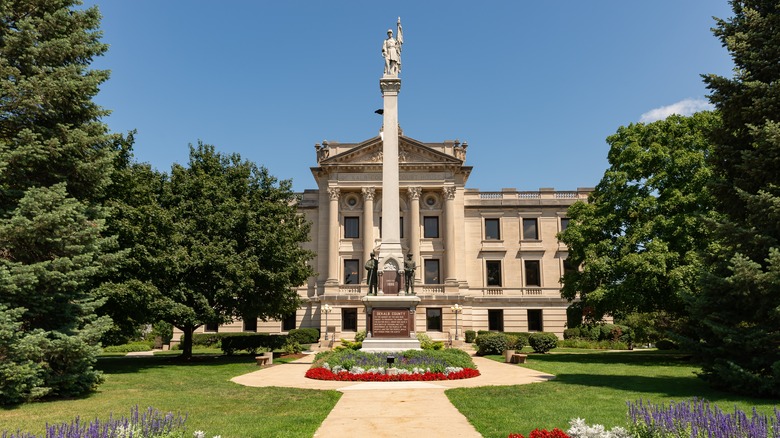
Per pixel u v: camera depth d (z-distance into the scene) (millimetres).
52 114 16250
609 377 20219
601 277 33000
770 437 7129
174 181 32438
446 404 13992
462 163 57906
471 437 10227
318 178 59594
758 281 13836
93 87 16719
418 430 10883
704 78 17703
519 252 59500
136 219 25312
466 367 21422
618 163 35188
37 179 16297
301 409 13430
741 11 17672
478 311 57750
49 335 15109
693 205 30719
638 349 44594
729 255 15992
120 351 46188
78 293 16219
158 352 43969
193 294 29406
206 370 24891
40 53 16219
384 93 28719
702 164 31203
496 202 60531
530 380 19391
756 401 13688
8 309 13781
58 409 13406
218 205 32062
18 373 13352
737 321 15414
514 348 36250
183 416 12391
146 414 8562
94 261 16922
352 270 57438
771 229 14930
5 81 15062
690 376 20562
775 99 15500
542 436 8977
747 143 17375
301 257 35781
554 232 59969
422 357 21719
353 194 58719
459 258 57500
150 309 25531
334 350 25859
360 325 54438
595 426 8672
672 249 30688
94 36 17656
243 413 12945
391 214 27016
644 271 29625
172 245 28969
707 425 7555
